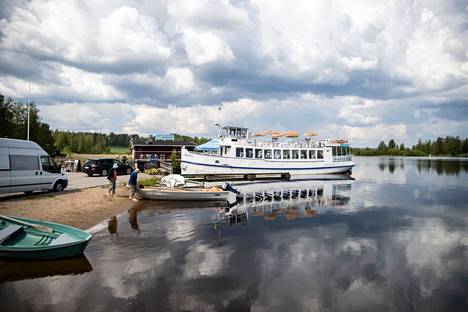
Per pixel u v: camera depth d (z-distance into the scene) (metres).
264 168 39.38
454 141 181.50
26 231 10.23
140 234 12.77
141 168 40.88
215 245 11.72
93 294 7.55
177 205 19.81
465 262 10.57
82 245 9.65
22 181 17.33
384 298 7.91
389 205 21.88
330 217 17.47
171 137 65.31
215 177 40.56
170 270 9.19
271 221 16.09
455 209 20.58
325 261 10.42
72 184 24.75
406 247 12.16
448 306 7.57
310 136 45.81
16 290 7.64
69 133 126.44
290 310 7.18
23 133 58.94
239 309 7.12
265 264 9.95
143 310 6.90
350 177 45.53
